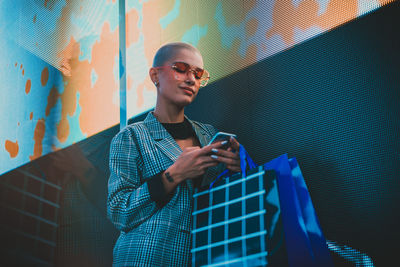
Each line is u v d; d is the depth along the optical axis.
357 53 1.27
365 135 1.21
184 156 1.09
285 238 0.95
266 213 0.95
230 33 1.72
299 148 1.39
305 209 1.05
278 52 1.52
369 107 1.21
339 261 1.22
